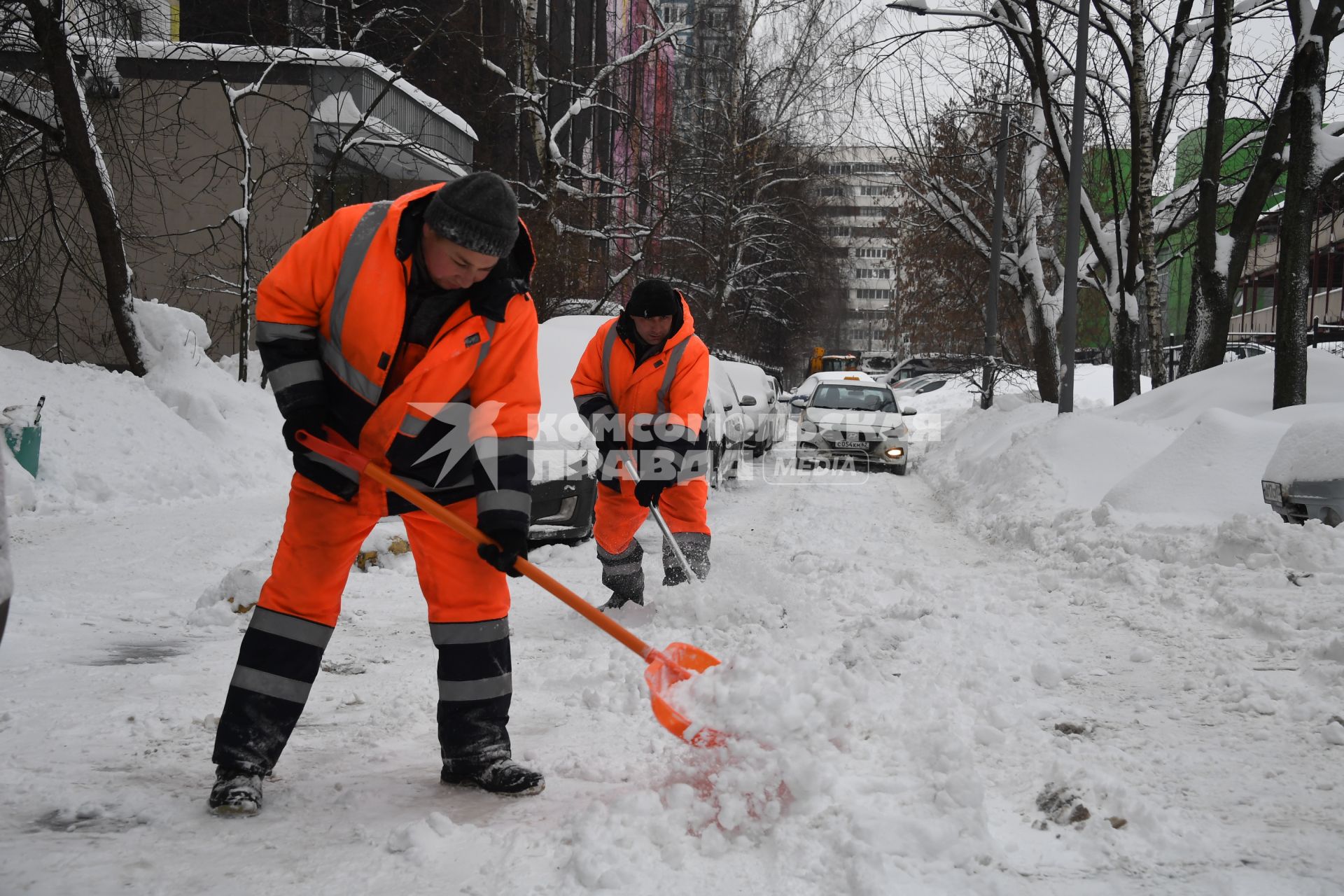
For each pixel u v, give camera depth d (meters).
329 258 3.00
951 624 5.54
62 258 18.62
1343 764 3.49
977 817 2.79
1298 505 7.36
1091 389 33.97
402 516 3.30
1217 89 14.61
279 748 3.09
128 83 18.53
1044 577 7.20
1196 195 18.12
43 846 2.65
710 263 33.69
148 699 4.24
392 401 3.06
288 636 3.09
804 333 50.00
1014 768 3.42
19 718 3.88
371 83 19.45
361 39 22.27
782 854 2.65
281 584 3.11
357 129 17.70
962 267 31.33
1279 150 14.38
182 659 5.04
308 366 3.01
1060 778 3.22
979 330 34.88
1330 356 13.07
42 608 6.11
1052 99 17.84
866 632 5.29
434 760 3.57
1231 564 7.00
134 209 19.09
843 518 11.49
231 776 3.00
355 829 2.84
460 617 3.24
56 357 18.80
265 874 2.54
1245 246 14.73
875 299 100.25
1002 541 9.75
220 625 5.89
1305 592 6.04
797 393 25.69
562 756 3.55
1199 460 8.93
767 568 6.32
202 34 23.45
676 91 33.78
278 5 21.52
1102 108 18.03
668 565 6.39
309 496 3.11
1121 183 18.70
